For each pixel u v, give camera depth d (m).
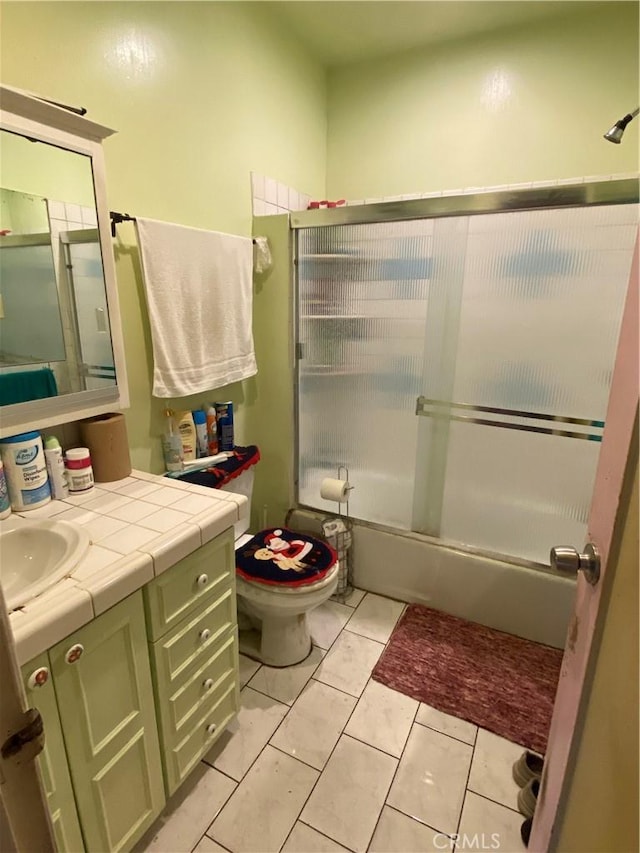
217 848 1.13
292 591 1.50
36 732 0.39
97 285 1.26
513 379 1.74
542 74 2.02
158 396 1.49
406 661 1.70
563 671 0.86
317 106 2.35
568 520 1.75
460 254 1.72
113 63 1.28
